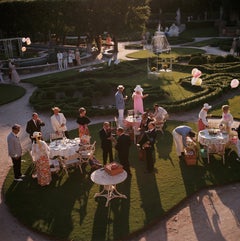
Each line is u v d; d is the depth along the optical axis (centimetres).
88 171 1333
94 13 4184
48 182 1241
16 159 1268
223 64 3053
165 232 981
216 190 1180
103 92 2459
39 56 4150
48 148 1238
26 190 1222
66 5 4128
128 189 1192
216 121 1758
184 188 1184
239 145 1350
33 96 2391
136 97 1795
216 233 966
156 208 1075
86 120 1478
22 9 4228
